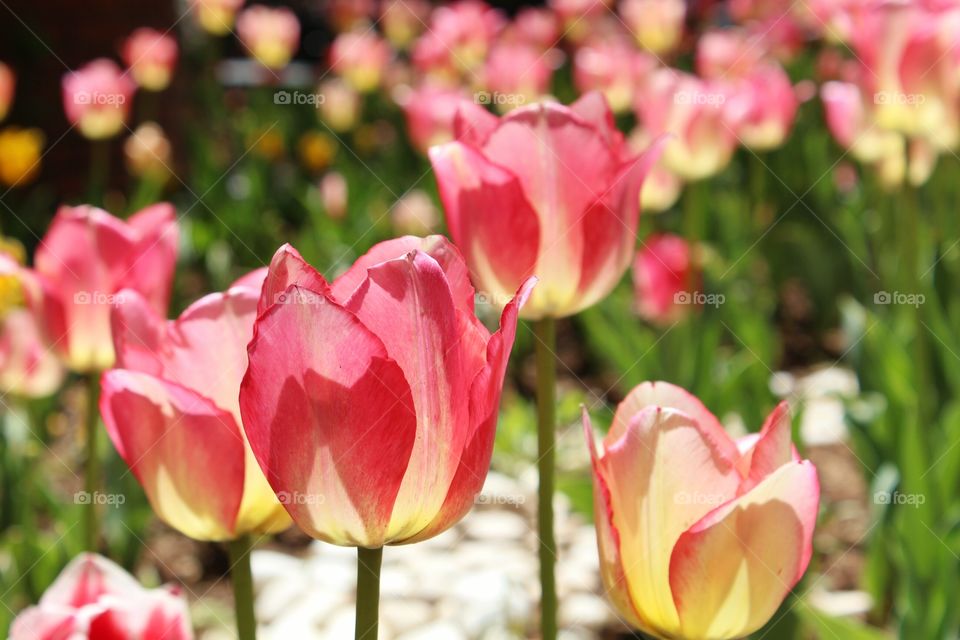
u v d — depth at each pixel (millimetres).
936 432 1137
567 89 2719
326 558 1304
